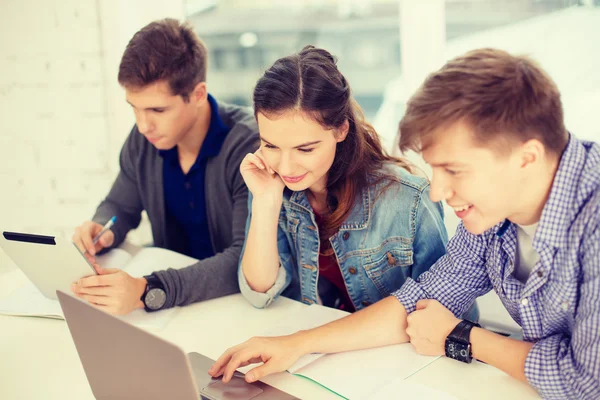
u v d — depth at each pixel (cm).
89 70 248
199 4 276
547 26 220
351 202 135
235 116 181
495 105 85
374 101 269
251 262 137
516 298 108
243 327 127
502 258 109
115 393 96
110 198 191
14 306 140
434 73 91
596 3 213
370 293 143
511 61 88
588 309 90
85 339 94
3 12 247
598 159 92
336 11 267
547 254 95
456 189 91
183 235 192
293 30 277
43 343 124
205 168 177
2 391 108
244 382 105
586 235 91
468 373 104
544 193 93
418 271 135
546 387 95
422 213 132
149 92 156
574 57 218
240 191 169
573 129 221
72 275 134
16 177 265
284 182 128
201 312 136
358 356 111
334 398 99
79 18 244
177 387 82
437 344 109
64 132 257
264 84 118
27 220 269
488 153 87
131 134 188
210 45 284
